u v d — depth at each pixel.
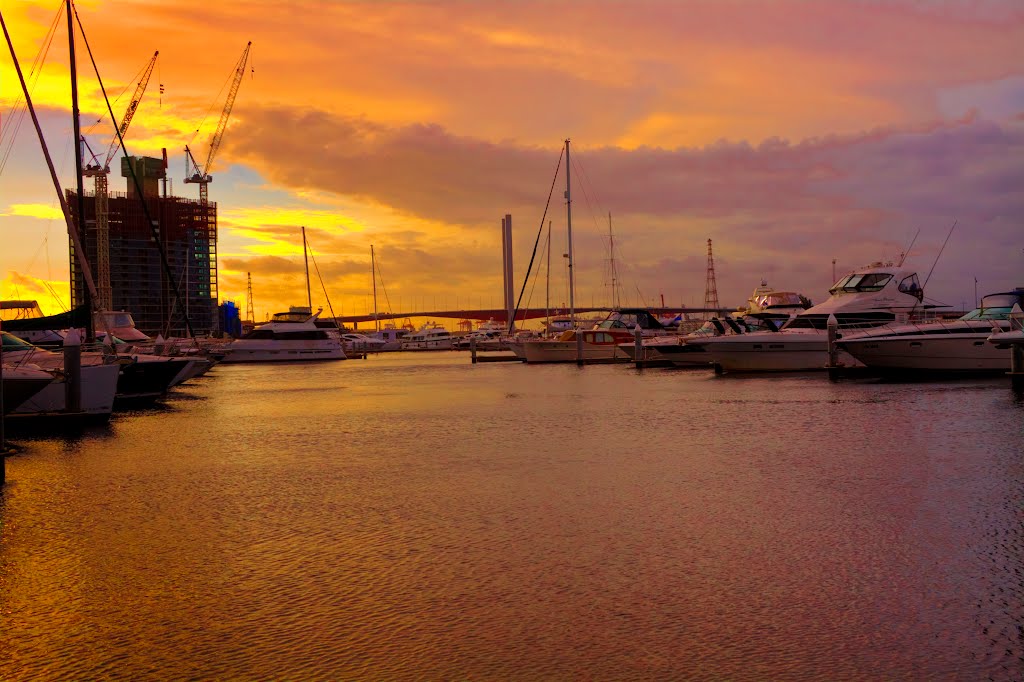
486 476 16.58
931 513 12.74
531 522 12.73
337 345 89.06
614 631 8.44
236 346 86.38
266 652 8.14
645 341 60.38
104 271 132.00
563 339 67.19
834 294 49.53
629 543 11.46
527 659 7.84
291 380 54.00
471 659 7.87
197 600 9.61
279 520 13.29
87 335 34.91
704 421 24.77
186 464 19.00
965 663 7.59
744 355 46.25
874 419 24.08
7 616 9.20
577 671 7.57
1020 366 32.91
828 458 17.70
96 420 27.27
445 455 19.47
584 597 9.41
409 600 9.45
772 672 7.48
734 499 13.95
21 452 21.11
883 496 13.95
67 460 19.77
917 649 7.89
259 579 10.30
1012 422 22.78
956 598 9.16
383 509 13.87
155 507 14.42
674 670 7.55
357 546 11.66
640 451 19.27
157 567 10.89
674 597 9.34
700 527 12.21
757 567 10.31
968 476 15.47
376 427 25.64
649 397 33.56
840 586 9.59
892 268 48.25
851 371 43.97
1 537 12.49
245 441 22.86
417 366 73.00
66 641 8.51
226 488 16.03
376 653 8.05
